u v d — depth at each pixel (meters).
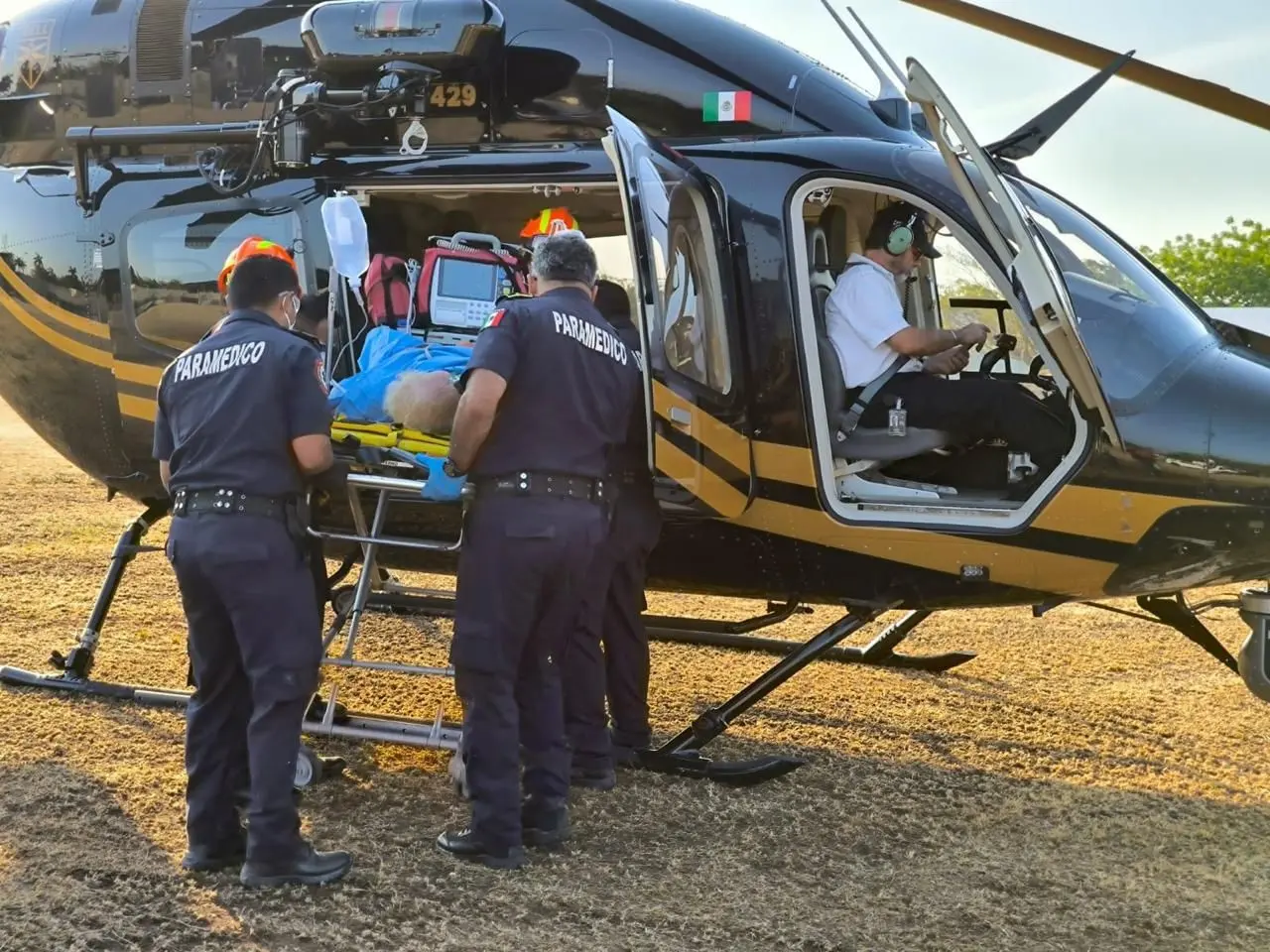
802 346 3.96
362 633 5.87
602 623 4.17
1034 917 3.22
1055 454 3.98
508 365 3.29
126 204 4.53
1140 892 3.40
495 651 3.35
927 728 4.84
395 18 4.13
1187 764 4.49
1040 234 4.00
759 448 4.01
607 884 3.33
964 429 4.09
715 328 3.94
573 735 3.99
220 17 4.58
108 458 4.70
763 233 4.01
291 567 3.18
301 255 4.33
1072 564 3.89
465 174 4.26
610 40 4.31
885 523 3.96
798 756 4.49
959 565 3.98
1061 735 4.79
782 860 3.55
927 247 4.24
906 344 4.05
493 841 3.38
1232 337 4.19
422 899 3.16
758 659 5.75
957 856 3.63
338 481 3.31
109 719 4.48
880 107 4.29
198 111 4.59
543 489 3.33
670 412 3.73
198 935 2.93
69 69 4.76
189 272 4.45
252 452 3.15
